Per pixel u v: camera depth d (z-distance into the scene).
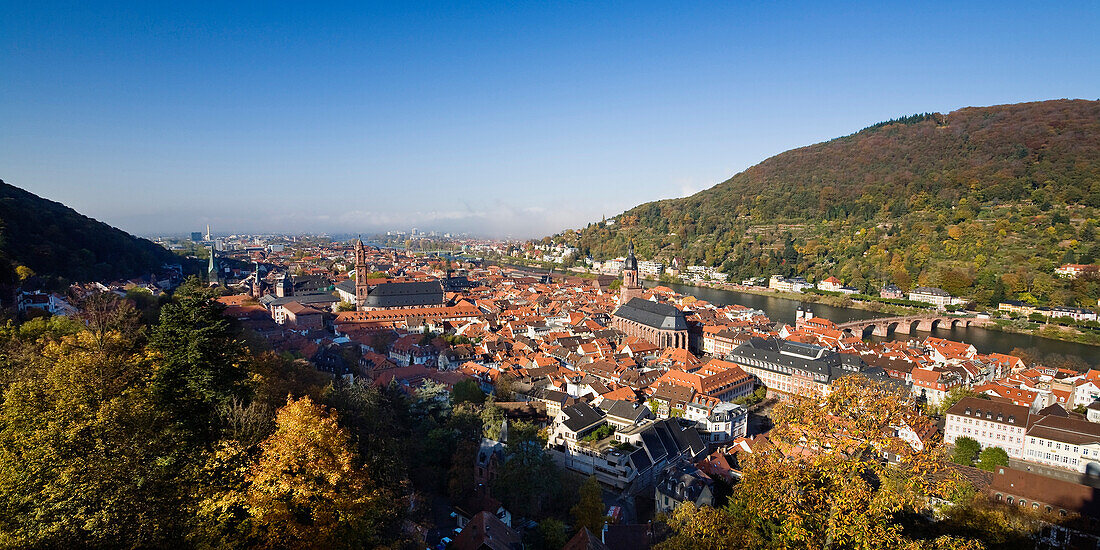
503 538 70.38
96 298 105.81
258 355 90.25
